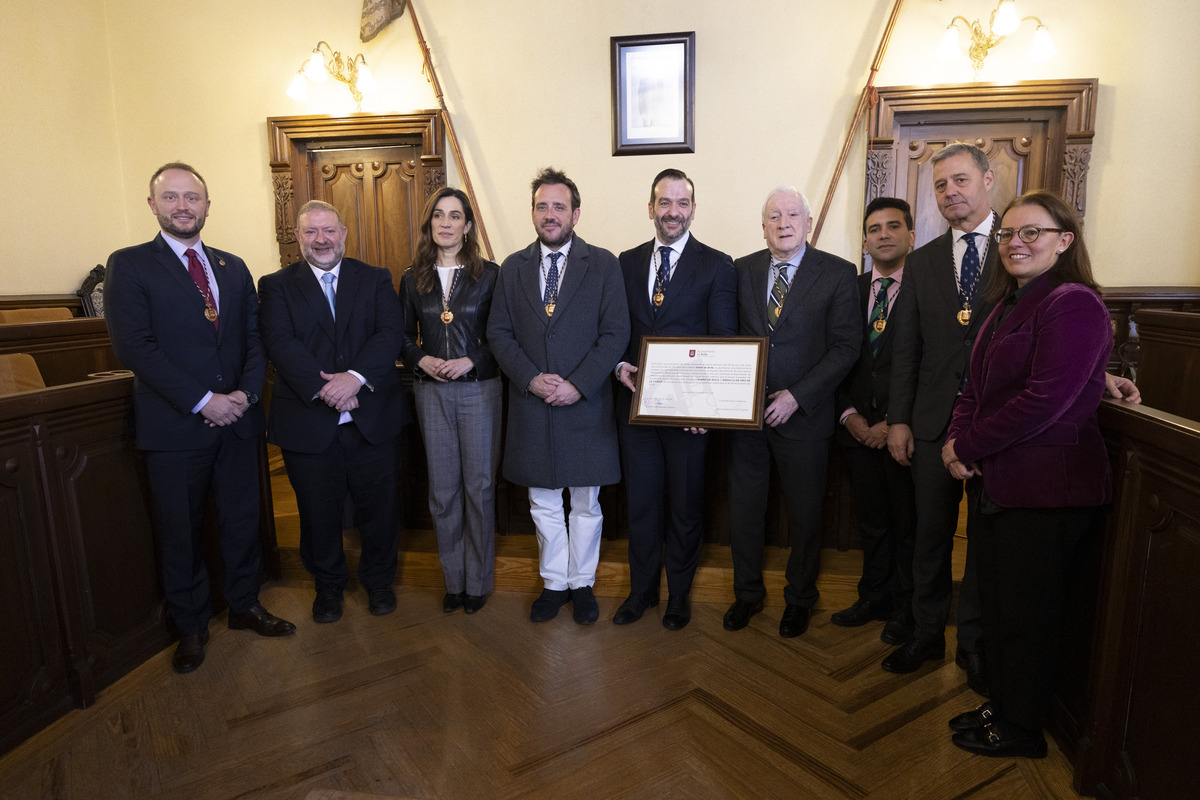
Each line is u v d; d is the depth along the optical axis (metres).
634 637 2.33
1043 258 1.58
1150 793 1.38
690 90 4.35
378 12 4.50
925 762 1.71
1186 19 3.99
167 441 2.12
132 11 4.72
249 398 2.27
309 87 4.68
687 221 2.28
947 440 1.81
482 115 4.58
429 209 2.39
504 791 1.63
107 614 2.11
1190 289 4.05
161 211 2.12
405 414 2.57
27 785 1.68
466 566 2.56
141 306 2.08
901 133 4.36
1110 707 1.52
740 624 2.37
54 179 4.34
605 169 4.52
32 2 4.20
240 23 4.68
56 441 1.95
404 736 1.84
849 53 4.24
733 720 1.88
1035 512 1.58
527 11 4.46
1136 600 1.45
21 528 1.85
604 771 1.69
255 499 2.41
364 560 2.56
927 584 2.07
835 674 2.09
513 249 4.66
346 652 2.28
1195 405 2.15
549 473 2.32
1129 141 4.13
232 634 2.42
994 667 1.72
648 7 4.36
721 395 2.18
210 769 1.73
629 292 2.40
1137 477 1.46
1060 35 4.11
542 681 2.08
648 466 2.37
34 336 2.88
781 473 2.31
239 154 4.79
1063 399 1.48
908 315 2.10
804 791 1.62
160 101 4.79
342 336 2.36
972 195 1.93
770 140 4.36
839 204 4.37
